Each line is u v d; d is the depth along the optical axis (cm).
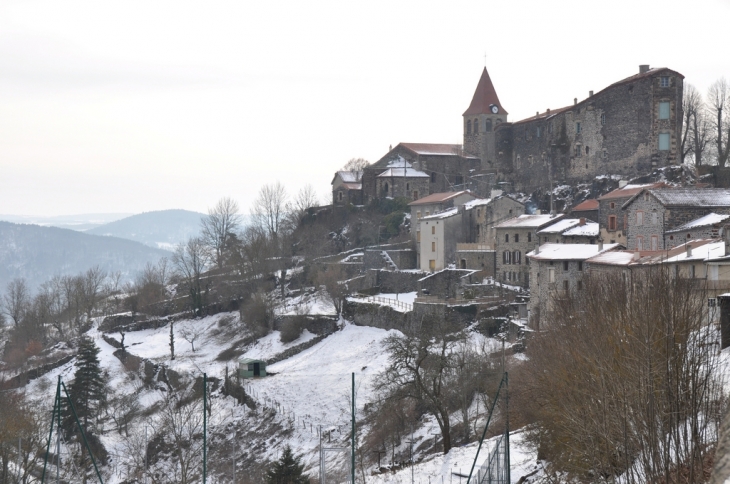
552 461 4691
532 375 5556
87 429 9494
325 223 17812
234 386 10381
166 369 11912
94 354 10556
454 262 13850
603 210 11288
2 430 6500
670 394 3559
